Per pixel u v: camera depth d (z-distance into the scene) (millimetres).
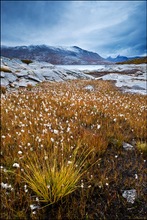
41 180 3326
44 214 3094
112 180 3928
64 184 3367
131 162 4680
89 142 5395
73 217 3023
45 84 22797
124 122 8148
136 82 26594
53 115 8711
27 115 8414
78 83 26328
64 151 5051
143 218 2994
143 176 4141
